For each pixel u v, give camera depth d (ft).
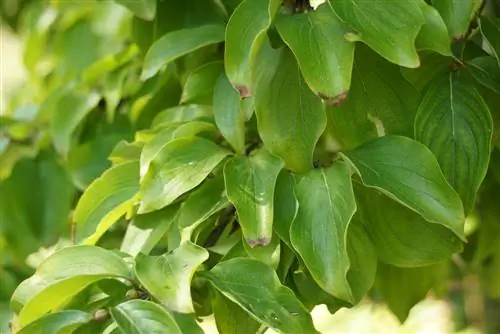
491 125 3.72
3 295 4.65
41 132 4.71
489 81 3.77
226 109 3.79
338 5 3.60
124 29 4.62
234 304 3.66
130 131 4.56
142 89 4.43
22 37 5.64
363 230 3.72
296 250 3.54
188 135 3.82
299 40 3.58
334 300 3.77
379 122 3.78
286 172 3.68
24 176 4.60
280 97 3.68
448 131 3.73
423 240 3.74
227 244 3.79
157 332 3.45
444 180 3.60
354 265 3.71
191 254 3.53
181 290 3.47
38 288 3.59
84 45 4.76
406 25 3.59
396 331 7.10
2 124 4.75
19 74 9.24
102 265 3.60
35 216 4.59
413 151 3.64
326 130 3.80
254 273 3.58
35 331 3.52
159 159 3.73
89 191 3.90
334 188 3.59
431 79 3.85
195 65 4.12
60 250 3.62
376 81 3.77
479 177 3.71
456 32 3.71
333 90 3.53
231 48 3.64
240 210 3.59
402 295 3.99
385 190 3.57
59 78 4.89
